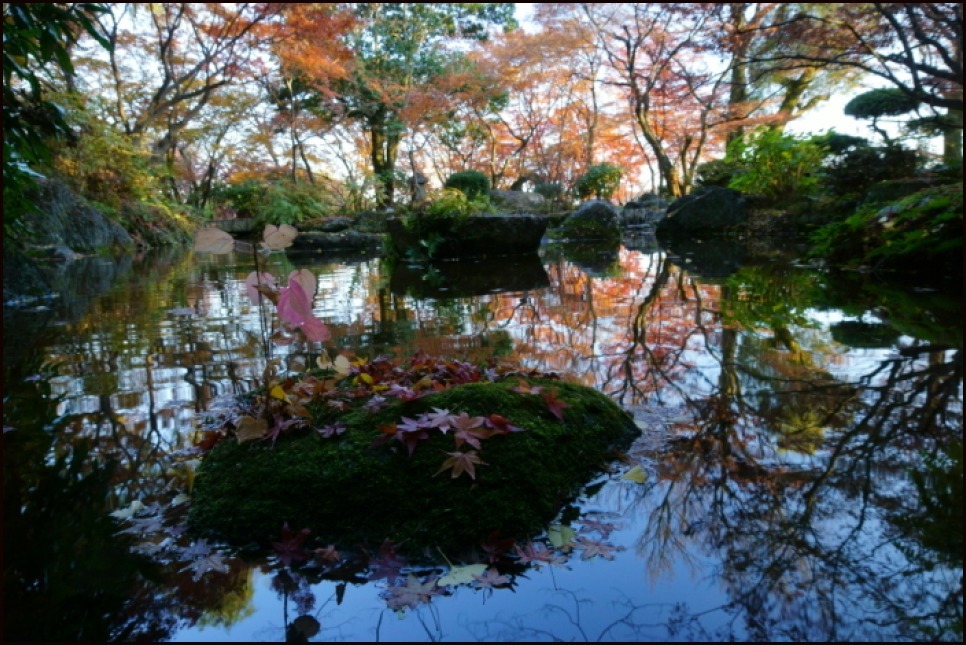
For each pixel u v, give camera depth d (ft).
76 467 4.45
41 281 14.34
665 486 4.00
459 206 24.40
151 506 3.87
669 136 54.24
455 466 3.68
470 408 4.31
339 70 47.01
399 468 3.76
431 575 3.18
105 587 3.03
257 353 8.02
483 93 53.72
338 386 5.21
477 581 3.06
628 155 64.54
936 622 2.58
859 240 16.79
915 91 19.62
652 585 2.95
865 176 27.09
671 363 7.16
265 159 61.67
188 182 62.39
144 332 9.72
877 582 2.87
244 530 3.56
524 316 10.68
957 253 13.93
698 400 5.74
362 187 53.57
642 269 18.69
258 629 2.69
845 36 23.36
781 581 2.93
